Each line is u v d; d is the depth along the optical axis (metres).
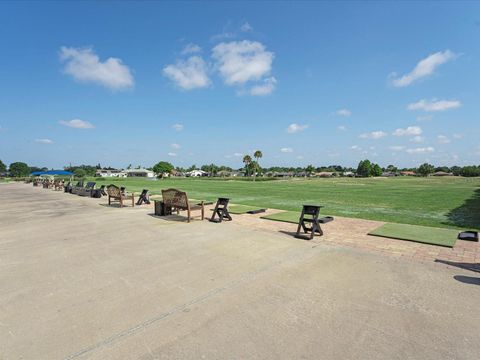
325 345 2.77
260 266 5.02
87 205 14.62
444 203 15.45
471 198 18.50
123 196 14.20
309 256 5.57
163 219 9.88
